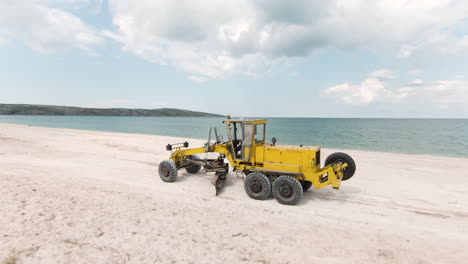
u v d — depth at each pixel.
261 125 8.02
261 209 6.27
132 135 29.19
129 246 4.04
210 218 5.47
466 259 4.14
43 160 11.85
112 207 5.71
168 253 3.89
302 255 4.10
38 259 3.52
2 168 9.38
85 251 3.81
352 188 8.48
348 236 4.93
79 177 8.74
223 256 3.91
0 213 4.97
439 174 10.63
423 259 4.12
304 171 6.86
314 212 6.22
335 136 41.34
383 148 24.97
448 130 58.97
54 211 5.26
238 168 7.77
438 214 6.23
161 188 7.97
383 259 4.09
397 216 6.07
